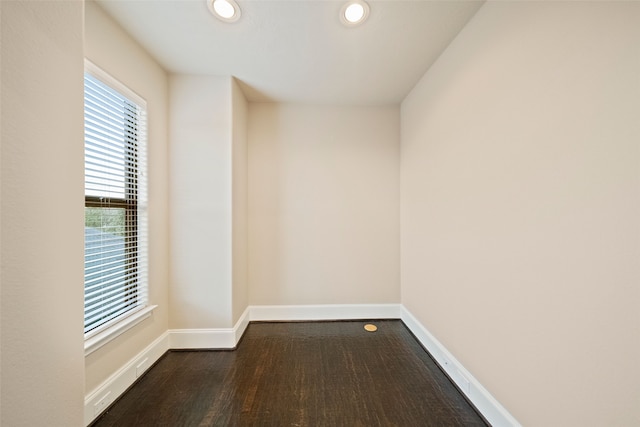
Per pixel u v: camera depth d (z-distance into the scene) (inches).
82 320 23.4
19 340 18.5
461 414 52.2
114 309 56.7
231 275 78.5
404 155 96.3
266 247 98.3
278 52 67.3
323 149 99.6
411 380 62.8
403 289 98.8
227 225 78.5
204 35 60.7
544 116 38.1
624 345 28.8
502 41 46.2
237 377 63.9
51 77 20.9
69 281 22.4
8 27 17.8
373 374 65.1
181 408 53.6
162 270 74.0
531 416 40.4
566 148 34.9
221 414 52.0
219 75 78.1
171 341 76.5
